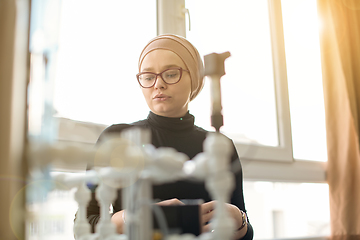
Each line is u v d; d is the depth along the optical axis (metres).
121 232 0.73
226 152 0.46
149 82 0.98
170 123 1.04
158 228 0.48
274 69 2.10
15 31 0.72
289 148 2.01
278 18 2.14
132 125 1.04
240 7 2.01
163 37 1.02
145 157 0.46
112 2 1.48
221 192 0.46
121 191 0.79
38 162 0.48
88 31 1.38
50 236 1.00
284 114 2.04
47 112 0.69
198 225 0.50
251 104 1.97
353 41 2.09
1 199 0.62
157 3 1.62
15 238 0.64
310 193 2.23
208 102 1.66
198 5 1.79
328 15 2.04
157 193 0.91
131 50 1.50
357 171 1.83
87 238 0.58
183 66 1.00
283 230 2.35
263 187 2.42
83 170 1.05
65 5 1.33
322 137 2.25
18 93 0.68
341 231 1.77
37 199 0.65
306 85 2.26
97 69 1.38
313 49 2.31
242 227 0.85
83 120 1.31
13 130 0.65
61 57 1.27
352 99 1.94
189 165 0.47
